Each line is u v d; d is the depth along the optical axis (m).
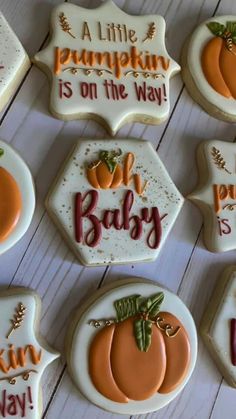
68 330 0.41
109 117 0.42
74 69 0.42
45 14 0.44
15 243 0.40
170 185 0.43
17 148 0.42
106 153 0.42
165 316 0.42
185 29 0.46
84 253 0.41
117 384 0.40
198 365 0.43
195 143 0.45
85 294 0.42
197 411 0.43
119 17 0.44
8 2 0.43
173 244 0.44
